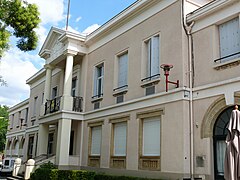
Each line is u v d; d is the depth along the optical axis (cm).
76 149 1683
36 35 1126
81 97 1716
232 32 995
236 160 695
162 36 1204
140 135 1221
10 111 3628
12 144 3238
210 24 1041
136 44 1355
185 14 1123
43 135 1923
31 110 2652
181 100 1047
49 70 2019
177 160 1016
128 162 1261
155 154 1142
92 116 1599
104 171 1410
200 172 970
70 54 1714
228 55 988
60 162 1569
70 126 1641
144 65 1291
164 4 1222
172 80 1112
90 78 1695
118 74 1484
